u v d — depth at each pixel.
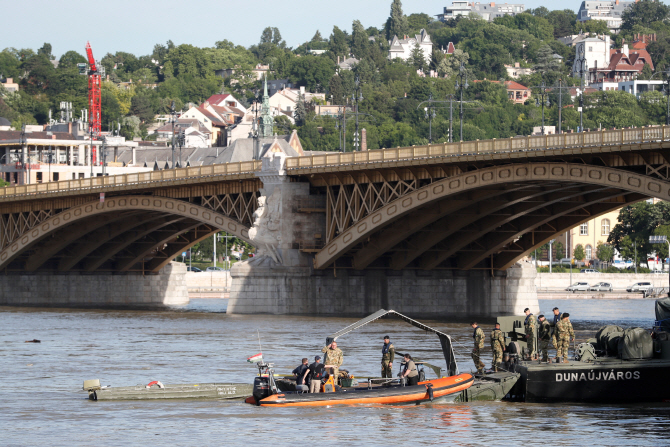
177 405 92.50
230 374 113.94
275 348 143.50
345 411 88.50
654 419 84.69
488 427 81.56
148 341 157.62
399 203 194.12
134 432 80.12
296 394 91.19
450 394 91.94
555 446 75.12
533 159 174.50
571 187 187.75
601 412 87.88
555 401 91.31
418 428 81.38
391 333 172.50
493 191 188.12
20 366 122.81
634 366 91.31
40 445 75.56
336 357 94.56
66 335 171.75
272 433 79.62
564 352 92.75
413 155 190.12
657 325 96.62
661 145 152.12
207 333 171.88
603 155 165.00
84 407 91.50
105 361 128.00
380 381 94.88
